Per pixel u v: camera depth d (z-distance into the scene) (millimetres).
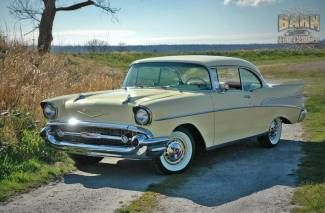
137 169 7227
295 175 6711
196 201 5633
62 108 6930
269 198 5707
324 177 6516
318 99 15695
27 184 6281
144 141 6246
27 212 5312
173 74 7434
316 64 35375
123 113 6398
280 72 30578
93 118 6605
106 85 12523
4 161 6816
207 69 7344
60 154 7695
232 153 8281
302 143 9102
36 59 15711
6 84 9852
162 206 5449
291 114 9133
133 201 5641
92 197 5852
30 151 7477
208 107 7102
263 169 7121
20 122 8562
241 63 8070
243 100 7832
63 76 13891
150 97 6613
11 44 15703
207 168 7219
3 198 5742
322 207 5191
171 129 6543
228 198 5742
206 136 7121
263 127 8406
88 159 7516
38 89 10727
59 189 6199
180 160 6898
